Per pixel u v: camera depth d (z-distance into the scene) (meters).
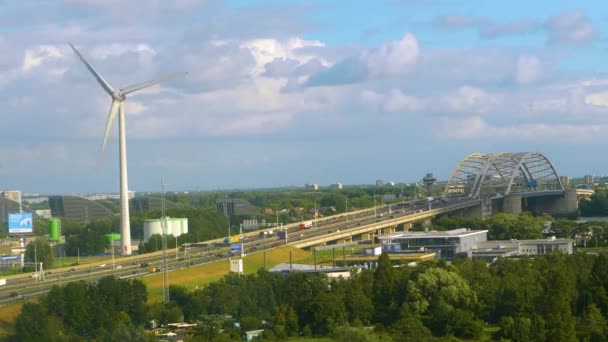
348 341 199.50
